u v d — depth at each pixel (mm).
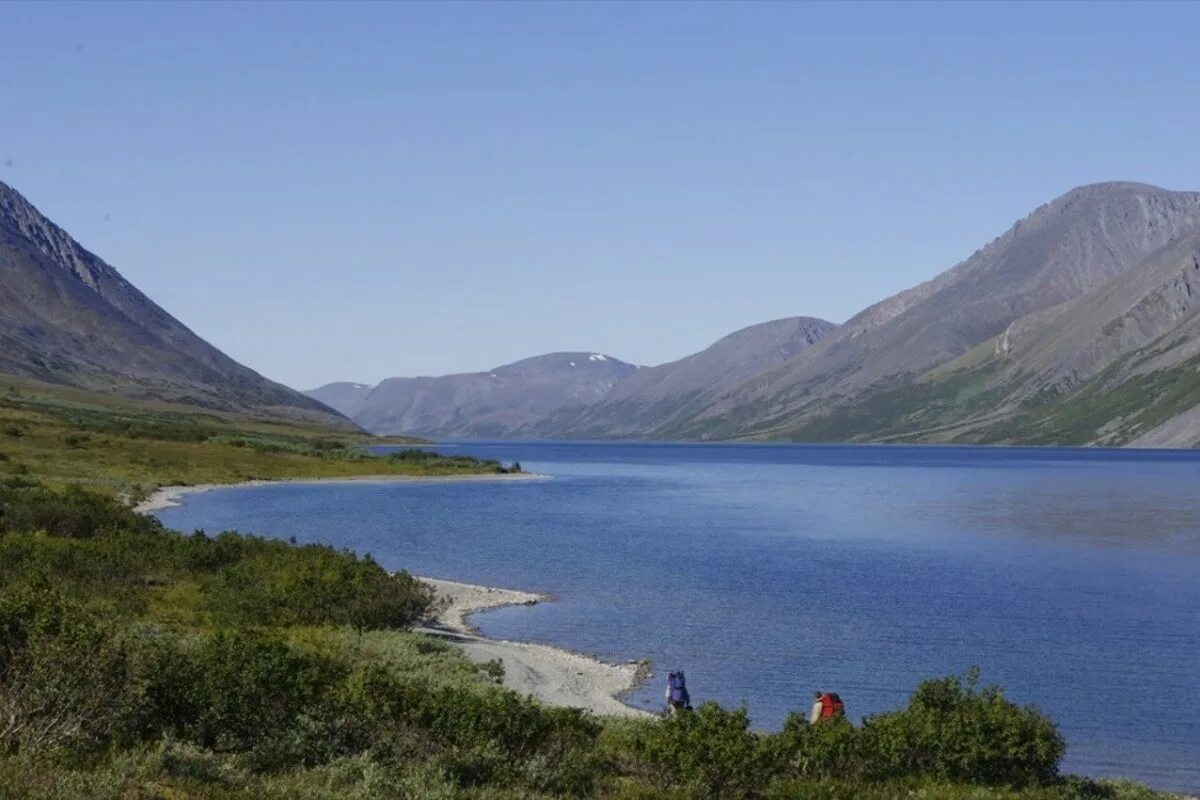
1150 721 37344
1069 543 96188
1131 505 142125
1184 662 46281
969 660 46688
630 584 69438
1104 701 40031
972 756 25703
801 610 59531
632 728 28875
